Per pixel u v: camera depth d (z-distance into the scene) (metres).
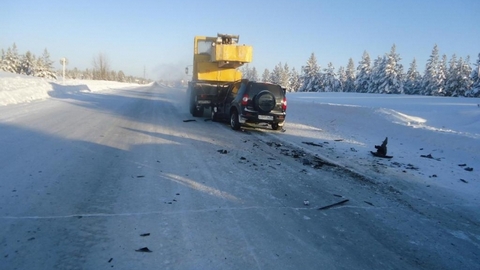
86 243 3.62
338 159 8.60
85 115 13.94
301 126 15.05
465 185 6.90
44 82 24.59
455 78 65.00
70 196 4.88
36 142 8.05
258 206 4.99
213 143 9.65
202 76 17.22
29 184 5.22
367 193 6.01
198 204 4.90
